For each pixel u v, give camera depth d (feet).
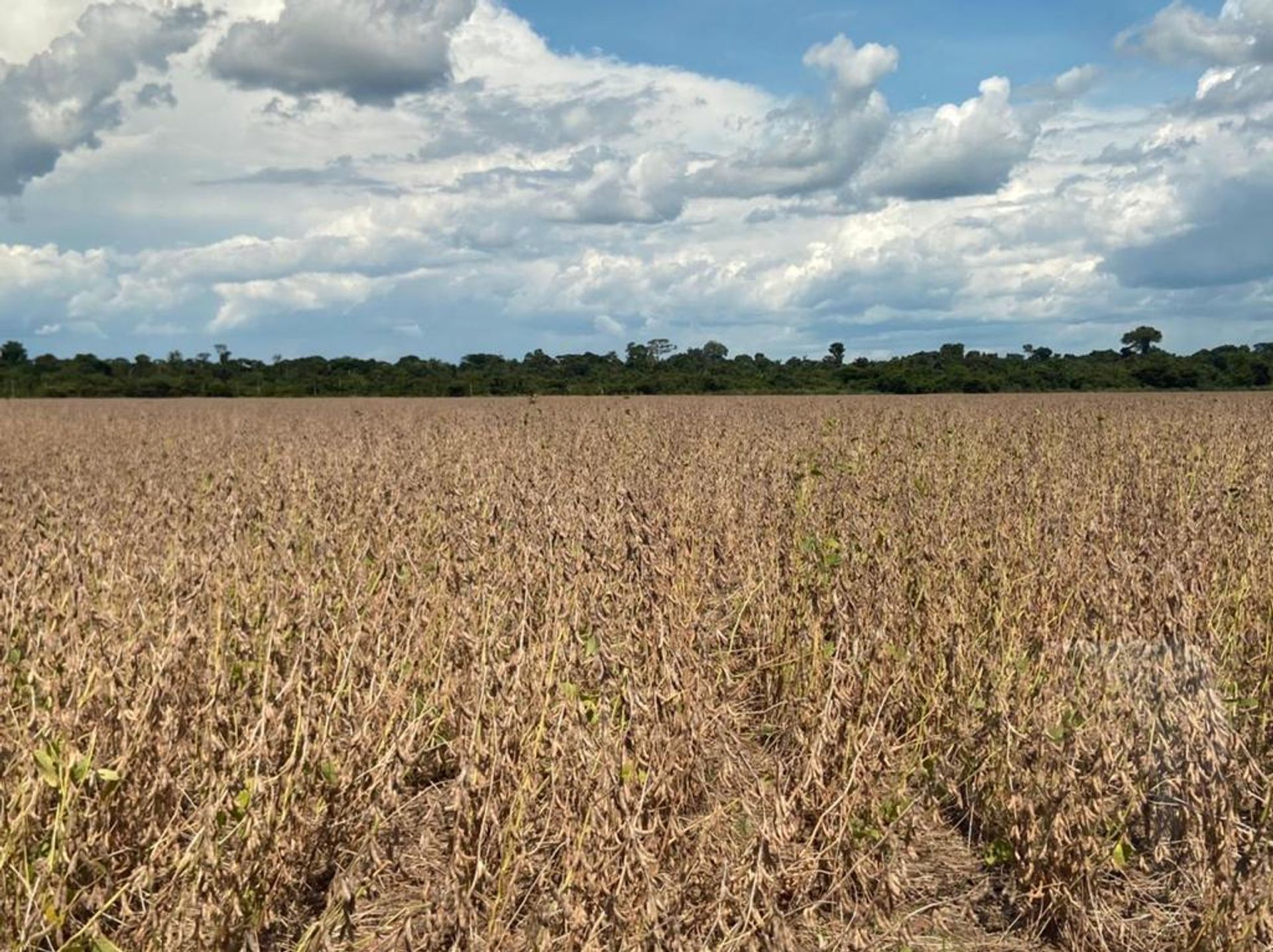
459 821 12.77
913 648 19.54
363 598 19.67
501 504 27.91
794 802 14.16
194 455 53.72
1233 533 25.18
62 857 11.71
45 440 72.79
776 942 11.39
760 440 50.88
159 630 15.99
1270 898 12.24
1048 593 21.01
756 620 23.22
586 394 184.03
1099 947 13.28
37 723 13.34
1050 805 13.88
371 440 59.36
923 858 15.61
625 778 12.94
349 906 12.12
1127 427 58.29
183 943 11.49
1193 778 13.76
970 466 39.78
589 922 12.14
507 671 15.44
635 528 23.79
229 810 12.56
